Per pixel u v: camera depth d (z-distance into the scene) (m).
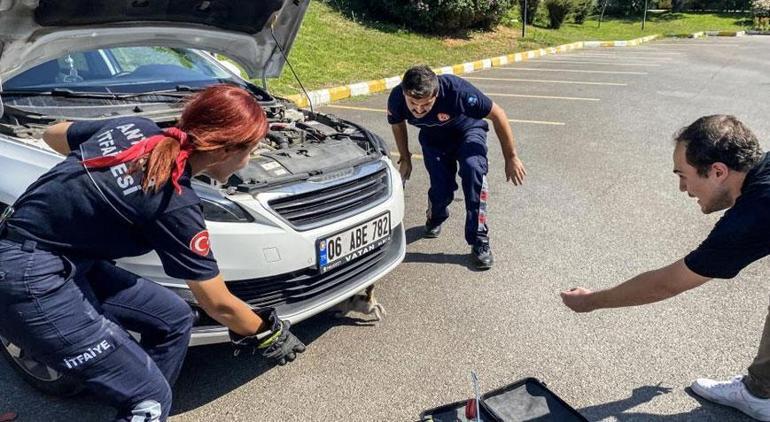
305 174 2.81
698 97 10.04
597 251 4.22
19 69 2.84
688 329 3.24
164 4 3.00
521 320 3.33
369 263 3.05
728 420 2.58
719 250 2.01
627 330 3.23
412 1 13.92
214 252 2.46
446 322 3.31
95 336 1.81
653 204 5.12
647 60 15.36
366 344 3.10
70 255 1.78
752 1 30.23
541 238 4.42
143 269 2.47
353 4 14.16
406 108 3.87
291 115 3.77
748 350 3.05
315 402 2.66
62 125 2.07
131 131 1.81
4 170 2.68
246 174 2.71
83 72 3.47
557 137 7.29
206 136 1.71
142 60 3.73
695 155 2.03
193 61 3.99
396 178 3.29
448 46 14.03
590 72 12.91
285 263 2.61
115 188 1.69
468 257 4.10
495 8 16.19
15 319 1.73
